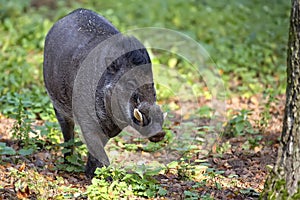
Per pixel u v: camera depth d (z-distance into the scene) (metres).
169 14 25.06
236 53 20.70
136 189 10.30
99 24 11.32
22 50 20.23
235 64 20.22
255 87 18.27
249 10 25.38
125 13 25.09
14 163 11.55
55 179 11.02
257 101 17.23
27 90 16.81
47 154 12.16
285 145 8.74
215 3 26.66
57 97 11.65
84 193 9.88
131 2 26.64
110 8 25.95
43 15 25.39
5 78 17.73
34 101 15.65
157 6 26.02
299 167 8.59
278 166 8.84
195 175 11.21
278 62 20.39
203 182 10.53
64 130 12.21
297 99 8.55
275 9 25.59
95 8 25.81
